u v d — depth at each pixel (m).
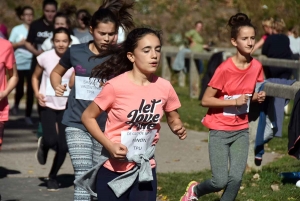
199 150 17.52
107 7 10.84
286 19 41.69
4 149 17.55
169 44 39.09
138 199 7.91
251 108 13.30
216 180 10.16
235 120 10.18
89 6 39.34
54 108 13.04
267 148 17.53
